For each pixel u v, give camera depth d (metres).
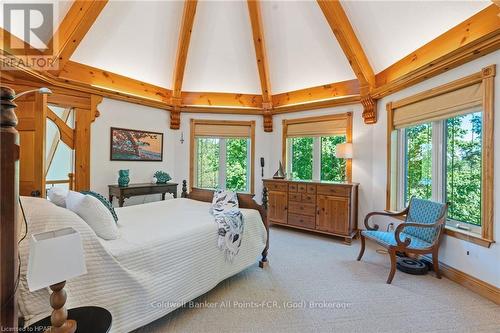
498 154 2.28
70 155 4.05
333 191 4.02
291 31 4.28
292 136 5.08
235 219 2.52
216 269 2.25
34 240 1.01
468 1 2.47
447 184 3.00
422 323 1.94
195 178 5.32
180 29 4.31
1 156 0.83
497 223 2.27
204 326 1.88
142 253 1.70
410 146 3.61
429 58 3.03
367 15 3.43
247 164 5.45
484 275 2.36
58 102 3.70
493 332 1.85
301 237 4.16
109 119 4.24
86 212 1.73
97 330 1.17
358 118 4.32
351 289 2.46
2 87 0.86
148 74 4.57
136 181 4.61
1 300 0.83
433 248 2.69
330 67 4.42
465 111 2.64
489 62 2.37
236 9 4.16
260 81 5.06
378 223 4.00
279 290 2.43
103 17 3.59
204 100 5.17
